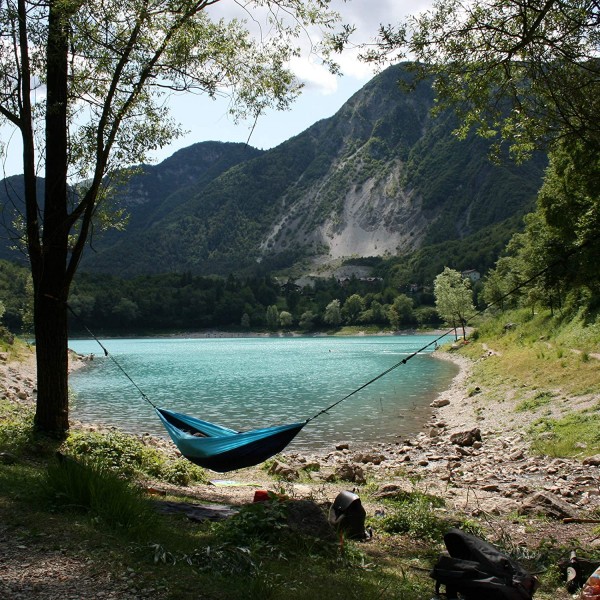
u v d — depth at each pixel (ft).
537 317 184.85
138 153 50.24
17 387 110.22
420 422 93.30
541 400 83.25
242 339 647.15
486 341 220.02
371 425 91.25
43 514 24.16
